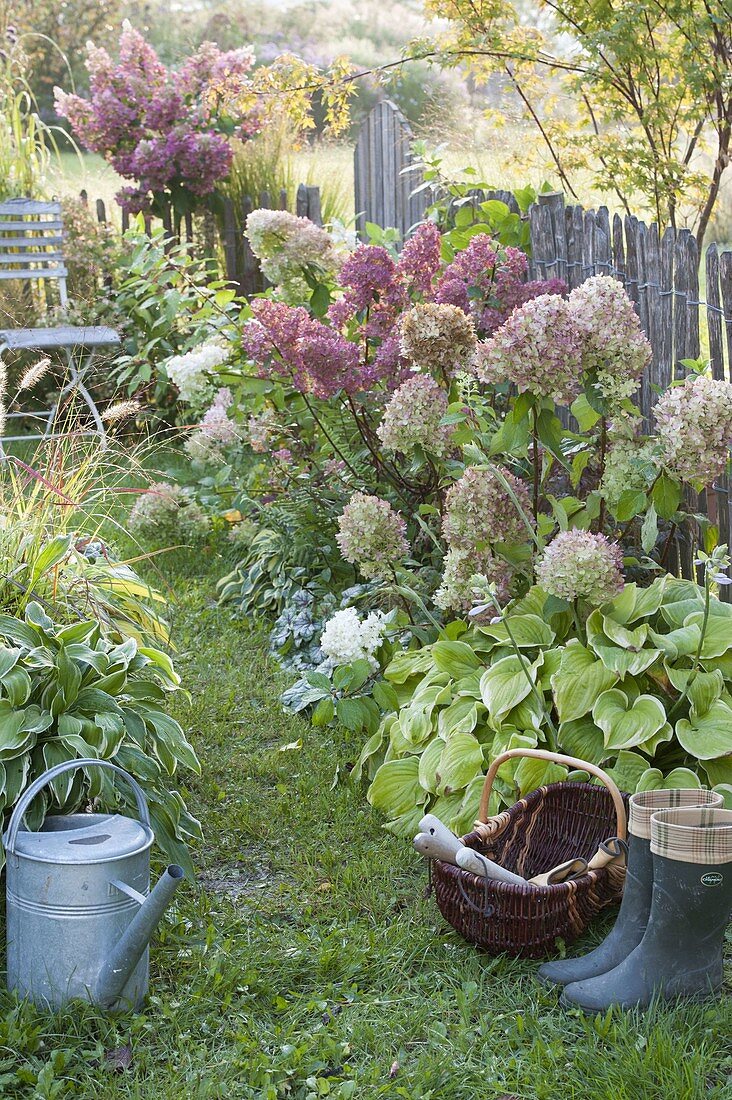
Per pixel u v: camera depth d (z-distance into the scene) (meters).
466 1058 2.21
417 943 2.60
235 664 4.42
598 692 2.98
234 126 8.09
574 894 2.51
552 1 6.00
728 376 3.72
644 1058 2.13
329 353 4.02
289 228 4.32
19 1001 2.28
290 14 18.72
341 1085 2.09
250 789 3.40
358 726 3.44
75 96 7.97
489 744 3.10
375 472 4.47
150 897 2.18
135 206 8.00
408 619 3.79
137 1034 2.25
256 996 2.41
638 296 4.01
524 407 3.23
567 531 3.32
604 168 6.02
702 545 3.90
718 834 2.27
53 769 2.38
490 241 4.24
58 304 7.69
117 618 3.34
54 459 3.46
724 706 2.93
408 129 6.94
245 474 5.62
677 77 5.84
